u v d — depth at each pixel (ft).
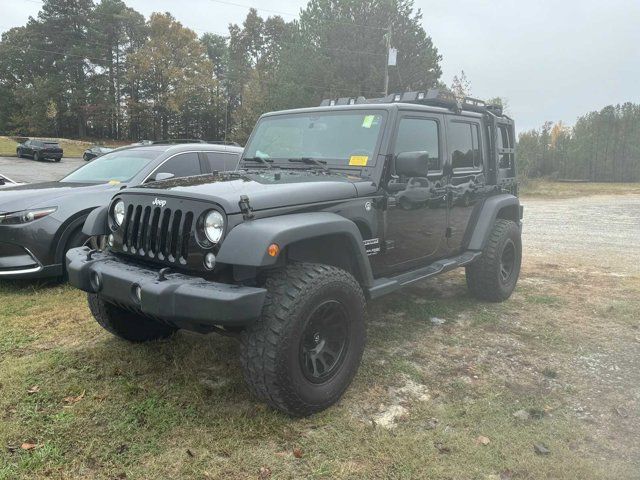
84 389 10.71
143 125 232.53
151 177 19.97
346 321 10.42
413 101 15.12
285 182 10.98
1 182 28.78
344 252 11.53
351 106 13.41
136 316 12.67
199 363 12.01
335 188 11.21
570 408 10.64
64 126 233.14
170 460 8.48
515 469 8.47
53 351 12.68
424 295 18.62
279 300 9.27
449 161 15.03
